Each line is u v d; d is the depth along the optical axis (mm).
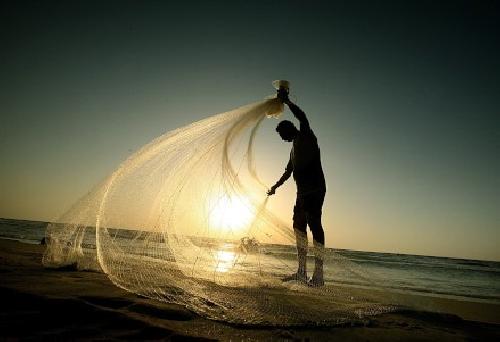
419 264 24766
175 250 3664
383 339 2326
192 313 2428
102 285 2904
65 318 2012
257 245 3787
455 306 4895
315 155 4422
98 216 3777
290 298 3082
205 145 3908
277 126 4742
